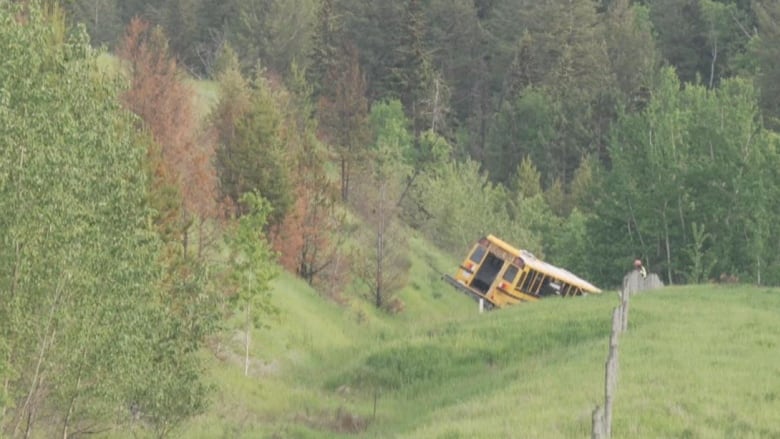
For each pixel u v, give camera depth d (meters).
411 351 131.62
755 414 77.56
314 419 106.19
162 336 81.56
